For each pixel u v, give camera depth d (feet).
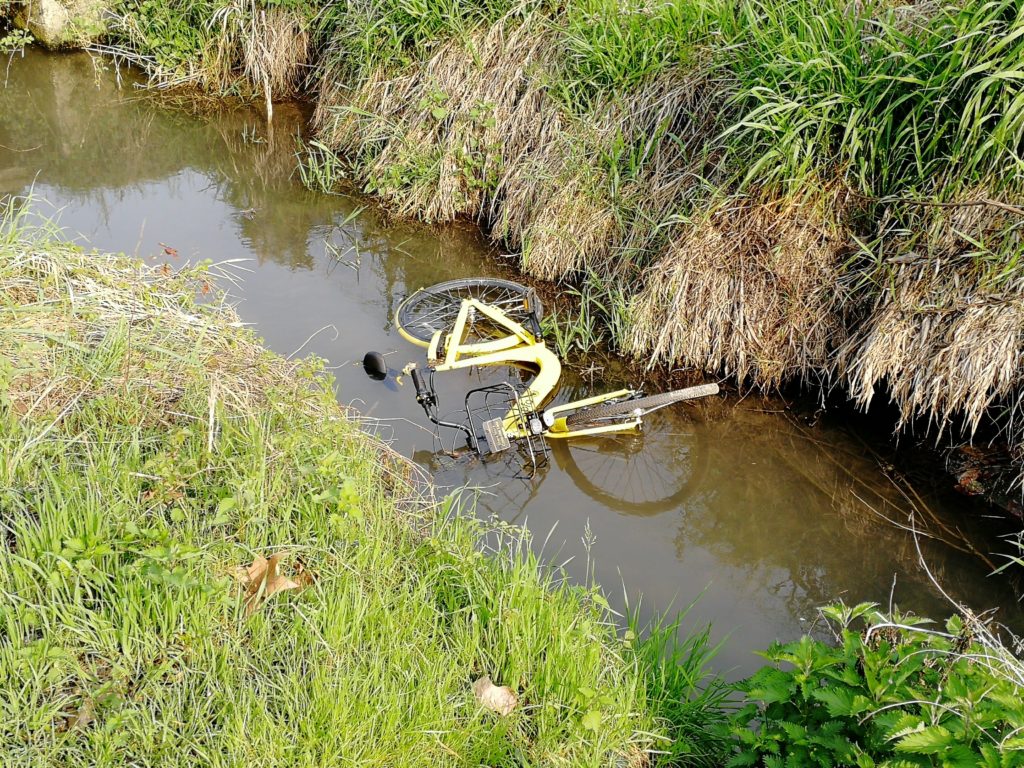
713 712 12.01
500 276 22.26
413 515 13.88
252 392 14.66
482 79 24.17
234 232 23.67
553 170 22.11
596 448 17.44
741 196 18.86
